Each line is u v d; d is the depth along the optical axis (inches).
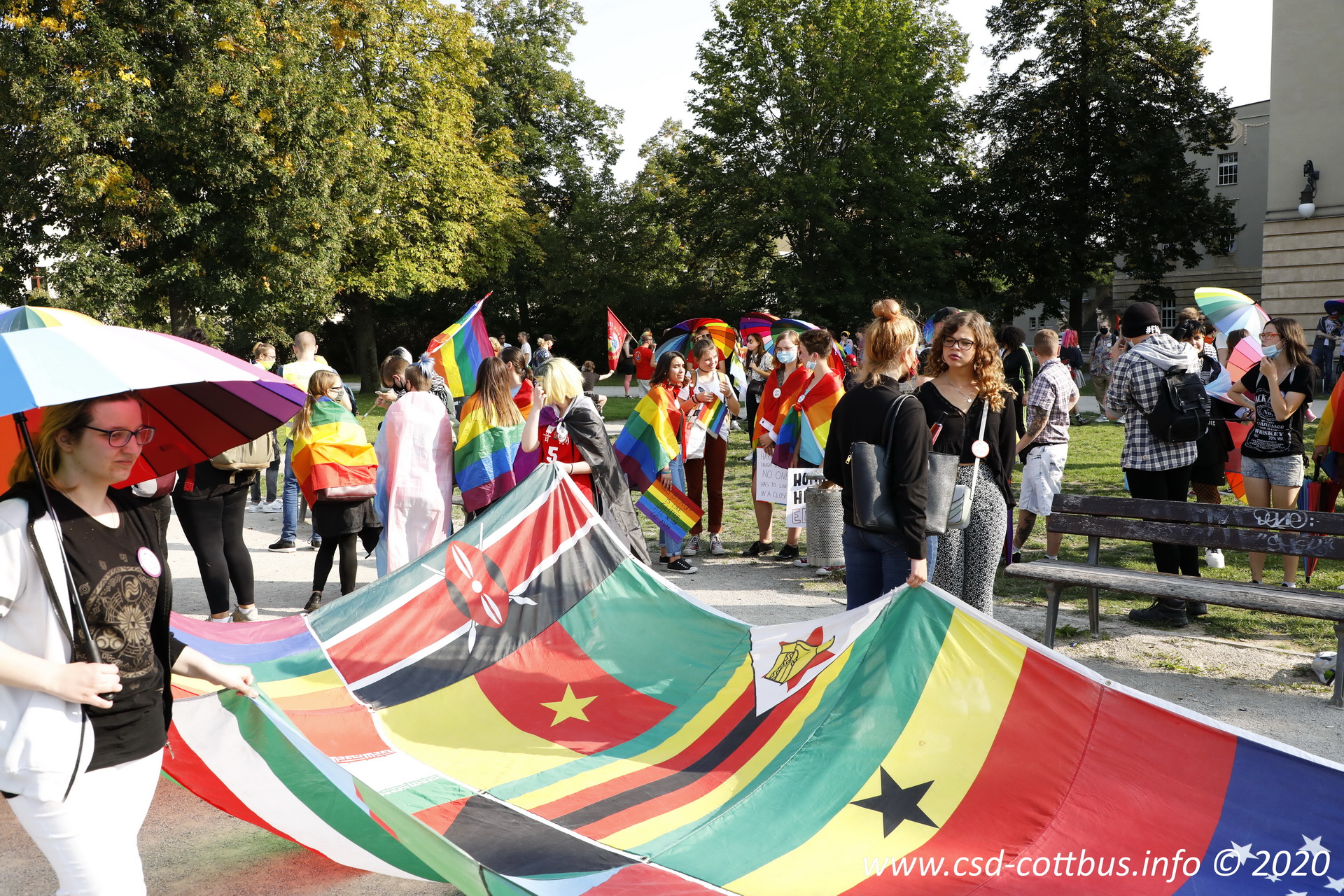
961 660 151.5
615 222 1819.6
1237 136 1723.7
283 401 113.7
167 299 1021.2
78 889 95.7
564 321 2096.5
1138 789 132.0
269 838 156.8
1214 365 417.1
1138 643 248.4
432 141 1366.9
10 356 89.5
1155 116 1492.4
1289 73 1073.5
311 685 180.1
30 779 92.0
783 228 1550.2
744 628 186.7
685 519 339.9
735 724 167.2
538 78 1861.5
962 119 1641.2
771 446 351.3
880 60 1518.2
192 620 191.8
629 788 152.6
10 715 92.4
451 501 280.1
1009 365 356.5
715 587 318.7
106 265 903.1
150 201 917.8
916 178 1501.0
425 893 139.5
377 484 279.0
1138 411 263.6
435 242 1445.6
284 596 316.2
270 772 136.2
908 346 177.3
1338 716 197.6
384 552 274.7
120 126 858.8
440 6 1374.3
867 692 153.8
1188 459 262.5
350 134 1083.9
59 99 845.8
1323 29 1051.9
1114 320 1486.2
